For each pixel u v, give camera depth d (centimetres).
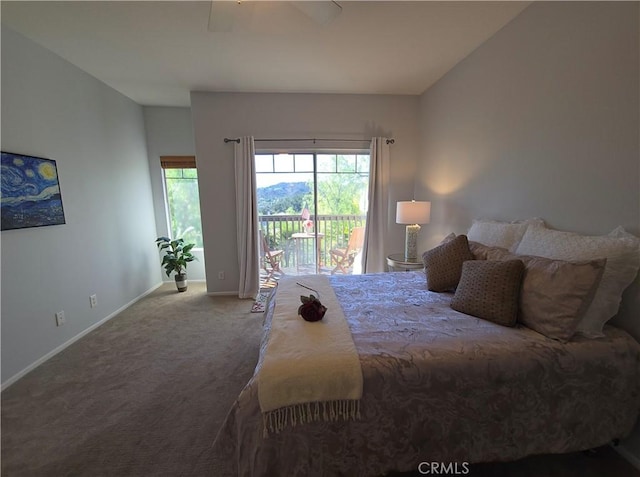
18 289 204
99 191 296
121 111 340
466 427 115
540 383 116
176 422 158
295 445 106
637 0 127
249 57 253
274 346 120
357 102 350
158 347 239
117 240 323
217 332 265
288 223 382
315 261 393
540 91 181
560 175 169
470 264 163
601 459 133
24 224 209
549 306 127
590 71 149
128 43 227
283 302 172
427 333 131
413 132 362
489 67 228
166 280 432
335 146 353
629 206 134
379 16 198
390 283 215
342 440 109
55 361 220
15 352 200
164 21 199
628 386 121
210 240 359
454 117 281
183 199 423
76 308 258
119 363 216
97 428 154
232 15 166
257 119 342
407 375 110
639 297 129
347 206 384
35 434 150
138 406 170
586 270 122
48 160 232
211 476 127
